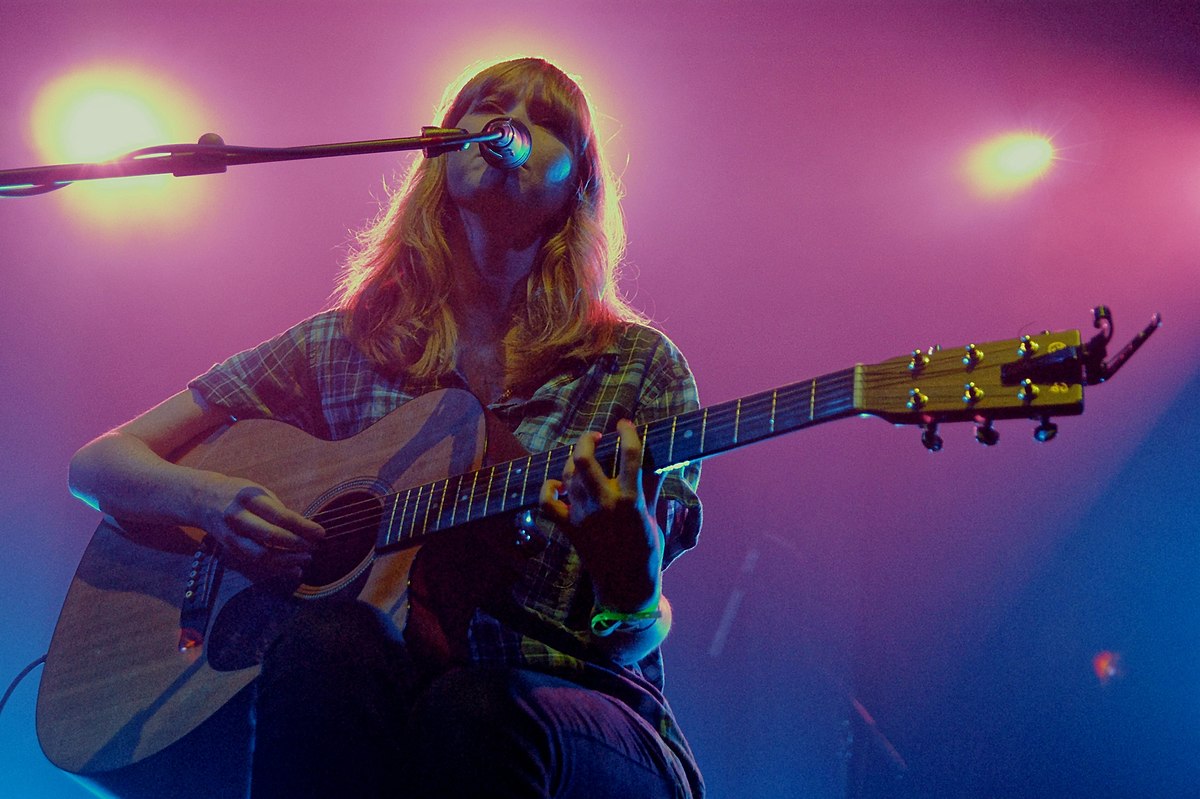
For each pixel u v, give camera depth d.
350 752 1.91
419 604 2.39
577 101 3.01
